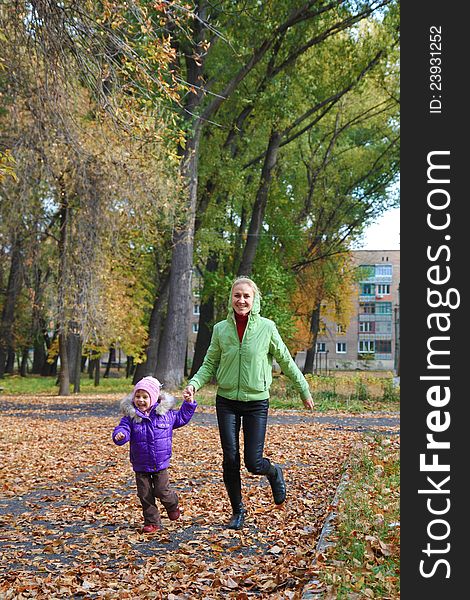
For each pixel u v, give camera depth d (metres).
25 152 17.14
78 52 10.95
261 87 31.20
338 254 48.22
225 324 7.20
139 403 7.23
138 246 30.22
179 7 10.65
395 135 44.41
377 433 14.89
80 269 25.14
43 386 42.28
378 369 89.62
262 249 39.53
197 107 28.47
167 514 7.63
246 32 27.75
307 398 7.28
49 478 10.77
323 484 9.55
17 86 13.73
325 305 56.22
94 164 20.31
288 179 46.19
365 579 4.93
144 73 10.81
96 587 5.59
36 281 30.97
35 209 26.06
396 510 6.69
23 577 5.86
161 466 7.21
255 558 6.12
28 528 7.60
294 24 29.89
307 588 4.85
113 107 11.30
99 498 9.11
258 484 9.67
